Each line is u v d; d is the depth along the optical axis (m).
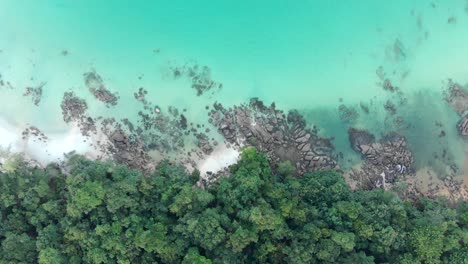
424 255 35.09
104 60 43.81
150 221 36.59
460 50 43.81
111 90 43.44
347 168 43.19
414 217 38.12
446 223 35.72
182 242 35.31
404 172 43.09
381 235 35.09
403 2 43.97
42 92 43.22
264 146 43.00
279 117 43.50
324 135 43.50
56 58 43.62
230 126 43.16
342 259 34.75
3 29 43.75
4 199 37.22
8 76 43.38
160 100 43.47
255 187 36.53
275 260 35.44
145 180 37.88
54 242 36.03
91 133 43.00
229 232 34.97
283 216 36.00
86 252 35.56
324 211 36.94
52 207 36.84
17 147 42.78
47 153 42.75
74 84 43.38
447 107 43.69
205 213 35.34
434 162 43.25
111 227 35.28
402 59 43.91
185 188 36.72
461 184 43.16
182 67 43.97
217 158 42.97
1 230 37.34
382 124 43.59
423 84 43.81
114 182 37.53
